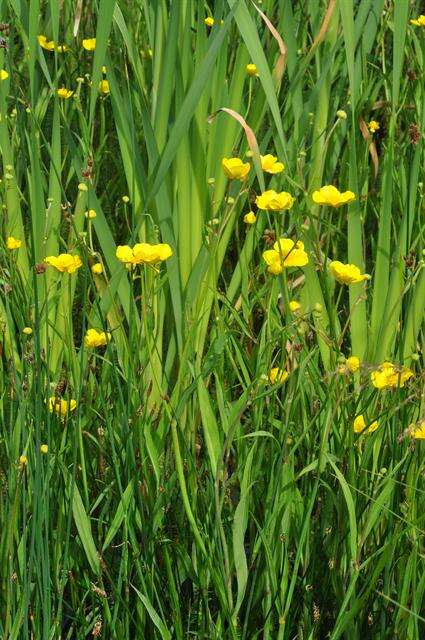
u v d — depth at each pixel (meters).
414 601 1.34
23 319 1.50
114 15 1.60
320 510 1.41
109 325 1.57
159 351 1.57
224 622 1.37
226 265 1.81
